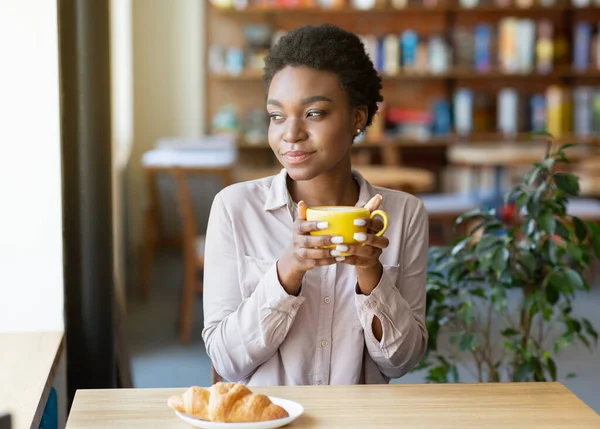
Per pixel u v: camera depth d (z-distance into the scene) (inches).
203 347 191.6
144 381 165.8
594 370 167.0
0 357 80.4
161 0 298.4
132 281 257.9
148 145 301.1
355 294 69.4
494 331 164.6
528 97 302.5
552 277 96.1
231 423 55.8
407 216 76.6
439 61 299.0
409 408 61.0
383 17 305.9
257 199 75.2
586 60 301.7
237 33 303.1
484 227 101.0
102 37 98.5
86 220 98.8
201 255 192.5
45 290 91.0
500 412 60.5
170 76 300.8
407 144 302.4
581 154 261.7
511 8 301.7
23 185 89.6
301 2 294.2
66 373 98.5
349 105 69.7
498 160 248.8
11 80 88.4
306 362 71.6
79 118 98.0
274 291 67.6
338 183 74.6
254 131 297.7
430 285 100.7
